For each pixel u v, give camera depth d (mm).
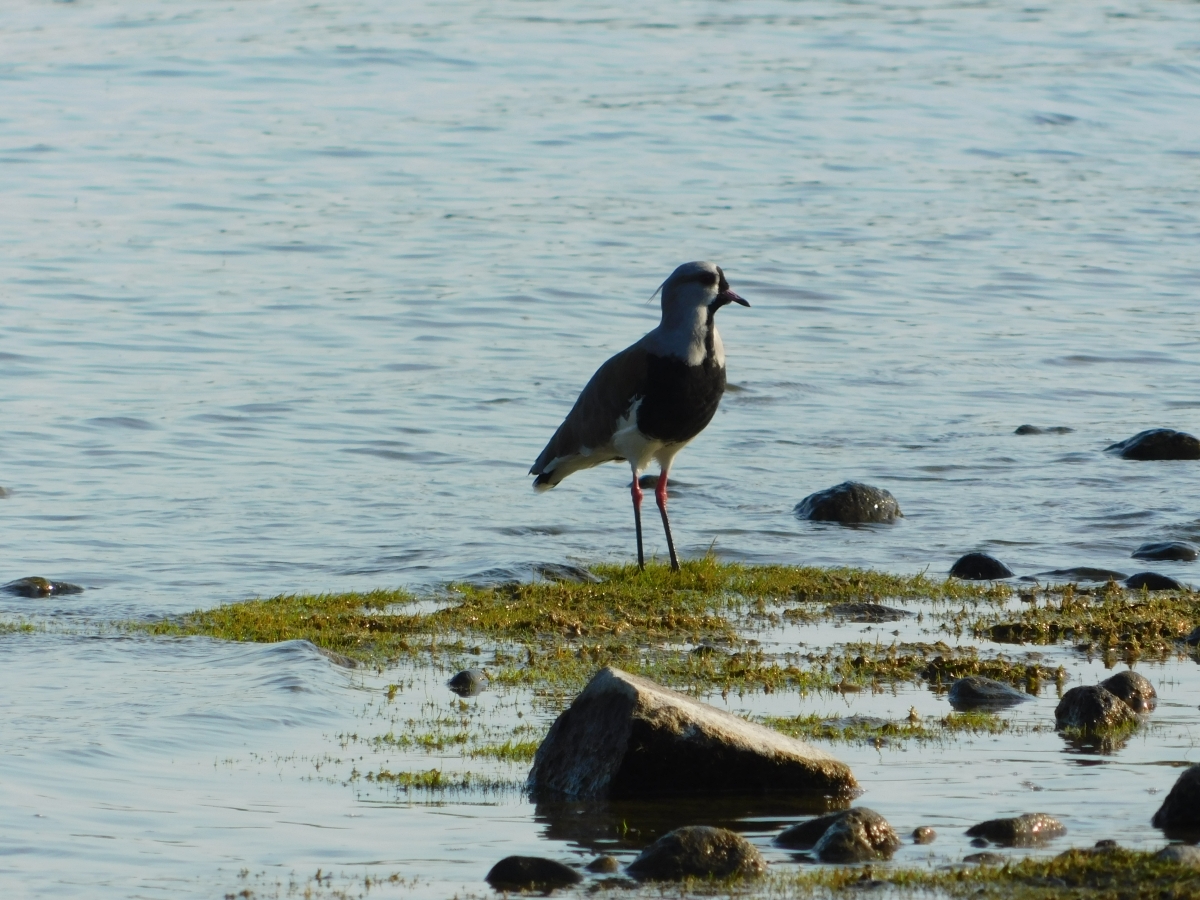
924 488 21062
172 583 16562
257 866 8617
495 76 60062
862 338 30641
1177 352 29781
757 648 13664
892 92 58969
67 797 9758
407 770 10352
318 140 49188
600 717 10078
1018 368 28469
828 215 41812
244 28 67688
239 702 11828
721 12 76438
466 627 14398
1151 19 75688
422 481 21375
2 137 47938
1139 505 20062
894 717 11492
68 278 33625
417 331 30594
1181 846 8227
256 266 35406
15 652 13359
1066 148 51562
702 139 50969
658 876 8359
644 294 33844
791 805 9656
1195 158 50562
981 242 39344
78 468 21641
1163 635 14016
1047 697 12039
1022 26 73625
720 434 24016
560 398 26172
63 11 70438
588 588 15742
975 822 9164
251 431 23812
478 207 41750
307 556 17734
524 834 9172
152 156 46281
